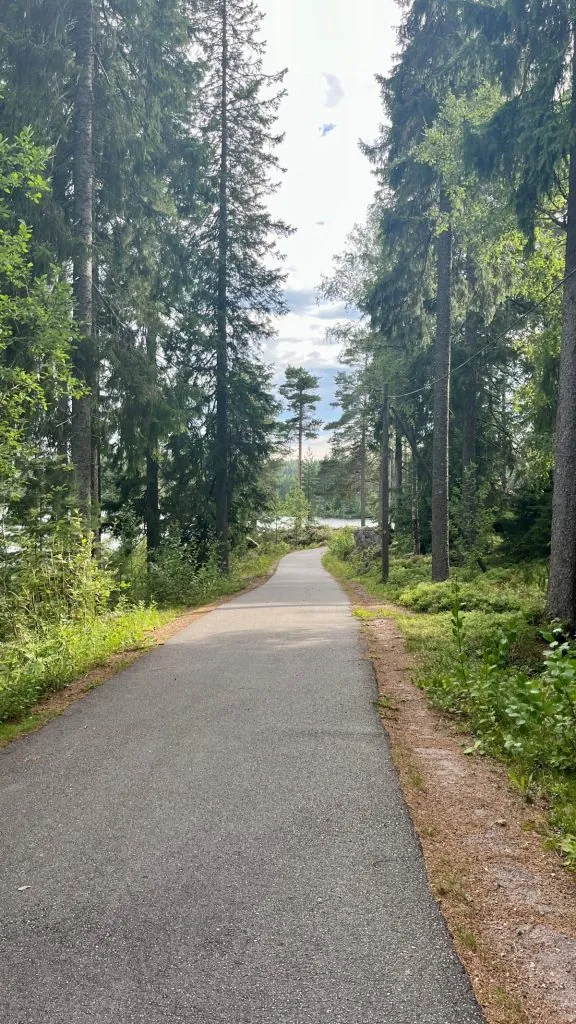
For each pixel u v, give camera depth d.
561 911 2.91
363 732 5.51
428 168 15.57
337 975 2.41
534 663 7.61
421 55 15.52
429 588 15.31
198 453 23.19
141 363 14.91
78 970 2.46
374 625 12.07
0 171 8.25
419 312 18.78
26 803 4.14
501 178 10.43
